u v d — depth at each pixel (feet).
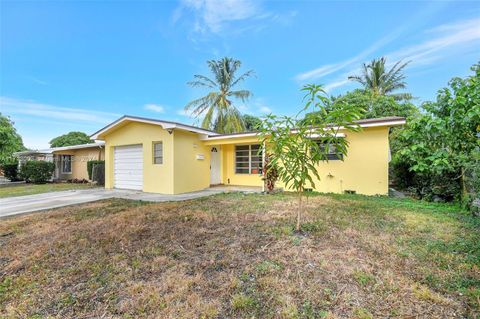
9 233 14.46
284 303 7.08
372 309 6.72
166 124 29.19
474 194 15.98
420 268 8.91
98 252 11.21
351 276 8.43
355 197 24.12
